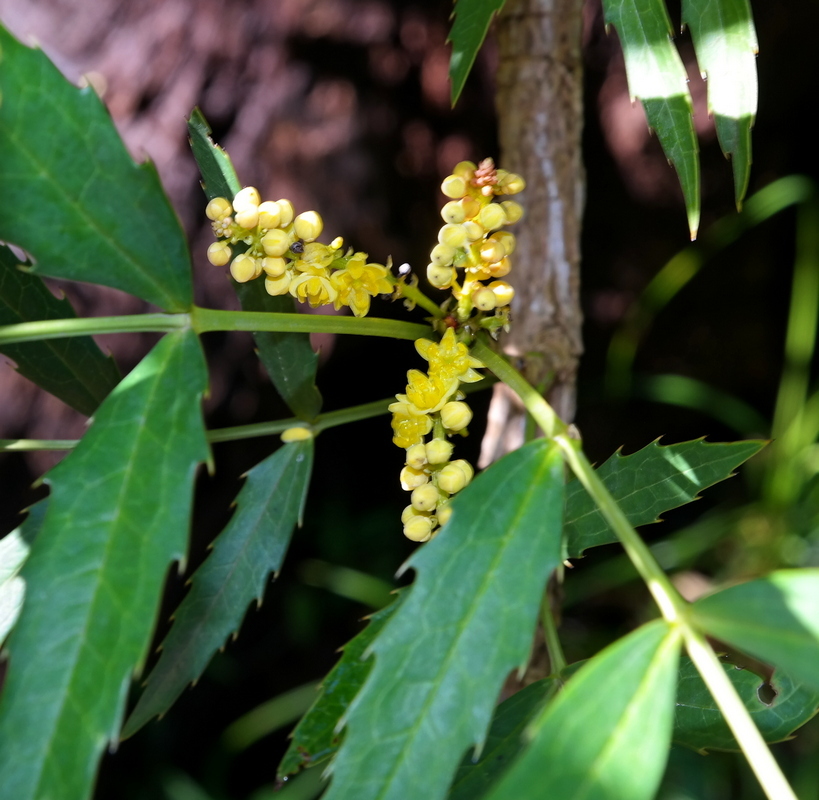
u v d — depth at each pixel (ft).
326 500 1.50
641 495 0.49
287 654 1.48
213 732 1.46
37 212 0.37
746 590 0.34
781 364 1.55
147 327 0.40
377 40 1.06
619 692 0.33
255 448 1.27
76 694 0.33
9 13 1.01
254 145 1.05
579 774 0.31
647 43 0.43
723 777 1.24
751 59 0.43
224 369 1.19
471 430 1.42
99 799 1.35
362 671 0.46
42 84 0.37
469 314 0.48
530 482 0.38
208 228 1.06
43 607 0.34
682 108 0.43
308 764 0.45
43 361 0.55
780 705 0.47
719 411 1.54
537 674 0.58
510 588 0.35
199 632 0.51
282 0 1.02
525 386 0.43
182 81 1.03
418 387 0.46
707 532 1.41
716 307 1.50
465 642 0.35
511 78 0.59
